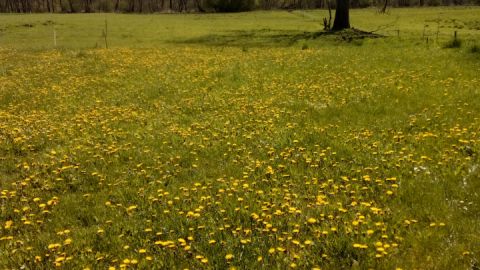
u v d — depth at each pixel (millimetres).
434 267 6652
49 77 25203
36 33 57688
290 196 9180
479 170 9789
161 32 57750
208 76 23734
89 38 52406
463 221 7848
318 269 6496
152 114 16375
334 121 14570
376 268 6781
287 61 27922
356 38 40719
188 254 7320
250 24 67375
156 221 8523
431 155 10945
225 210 8734
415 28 51781
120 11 130250
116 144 13180
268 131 13609
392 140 12219
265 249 7285
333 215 8219
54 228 8586
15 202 9602
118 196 9828
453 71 20984
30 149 13000
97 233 8117
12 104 18750
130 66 28453
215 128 14211
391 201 8836
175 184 10273
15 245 7816
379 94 17547
